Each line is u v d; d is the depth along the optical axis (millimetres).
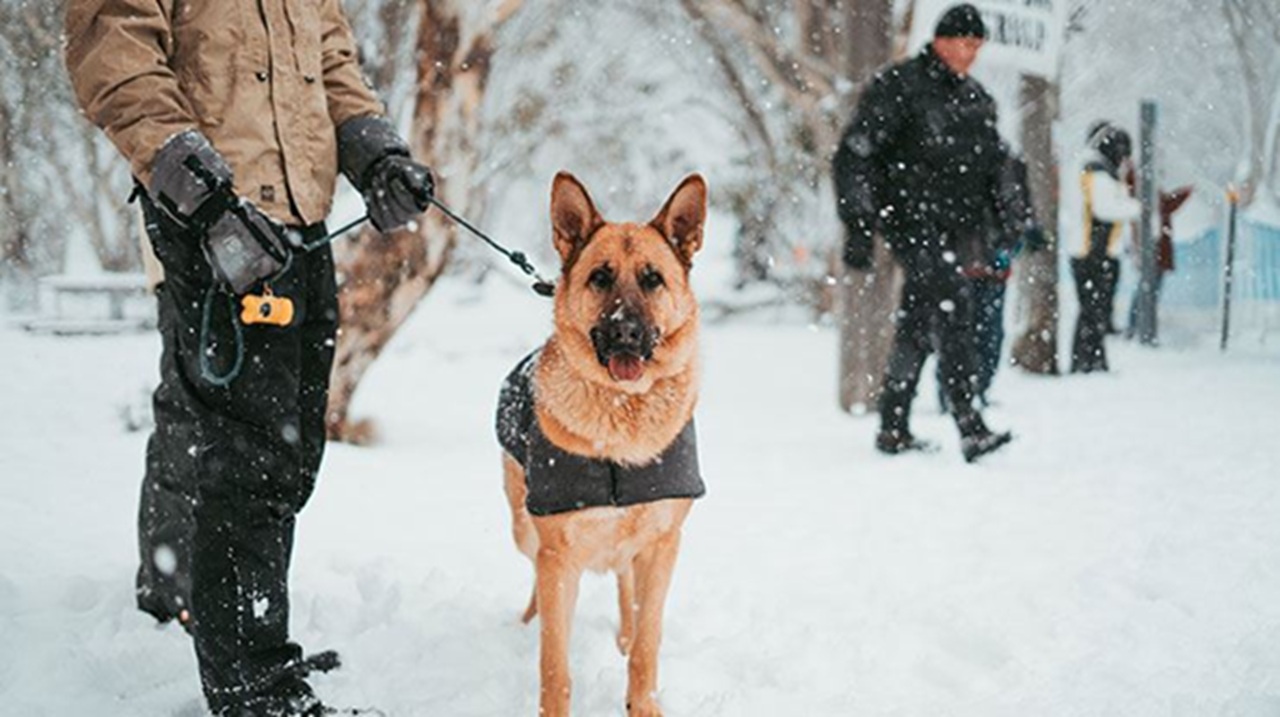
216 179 3117
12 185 18844
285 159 3473
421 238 7766
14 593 4332
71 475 6504
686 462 3602
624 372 3391
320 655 3783
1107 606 4426
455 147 7797
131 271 19547
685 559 5195
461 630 4227
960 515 5949
